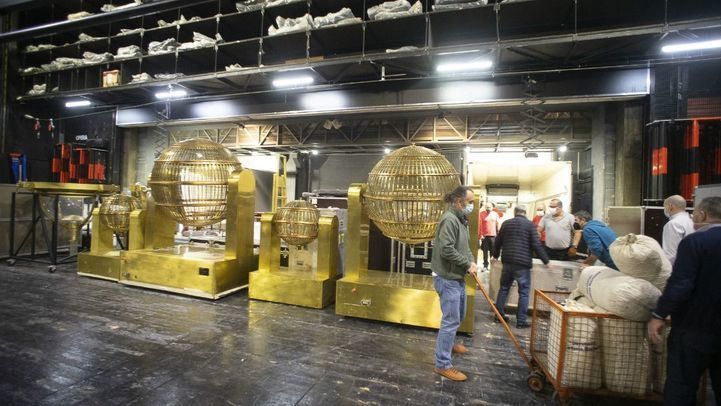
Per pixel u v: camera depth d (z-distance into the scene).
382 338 3.76
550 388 2.84
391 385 2.81
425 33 6.39
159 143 11.30
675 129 5.49
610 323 2.48
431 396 2.67
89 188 7.02
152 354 3.24
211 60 8.75
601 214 7.29
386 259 5.60
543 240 6.13
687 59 5.78
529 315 4.73
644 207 5.28
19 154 10.62
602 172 7.29
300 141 11.48
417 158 4.12
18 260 7.31
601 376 2.51
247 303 4.83
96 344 3.41
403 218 4.04
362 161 12.75
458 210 3.07
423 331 3.99
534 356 2.95
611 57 6.32
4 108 10.47
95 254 6.04
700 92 6.02
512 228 4.40
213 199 5.28
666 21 5.15
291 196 12.68
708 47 5.32
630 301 2.37
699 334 1.97
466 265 2.90
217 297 4.93
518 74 6.65
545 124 9.51
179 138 12.48
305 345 3.53
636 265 2.50
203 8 8.66
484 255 8.42
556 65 6.59
